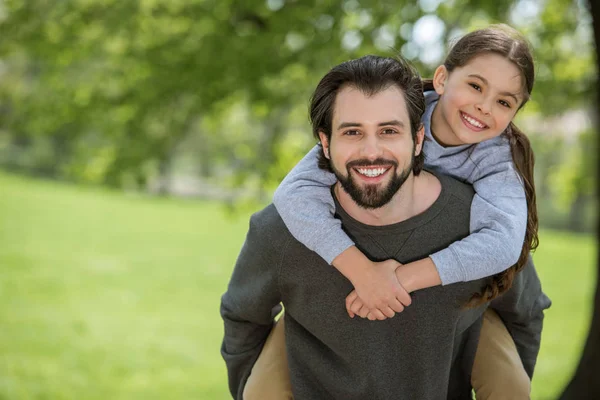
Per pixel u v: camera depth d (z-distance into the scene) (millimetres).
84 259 18688
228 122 10852
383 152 2045
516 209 2223
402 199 2164
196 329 12773
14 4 8539
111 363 10453
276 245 2221
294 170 2309
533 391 9281
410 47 6484
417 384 2266
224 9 7934
